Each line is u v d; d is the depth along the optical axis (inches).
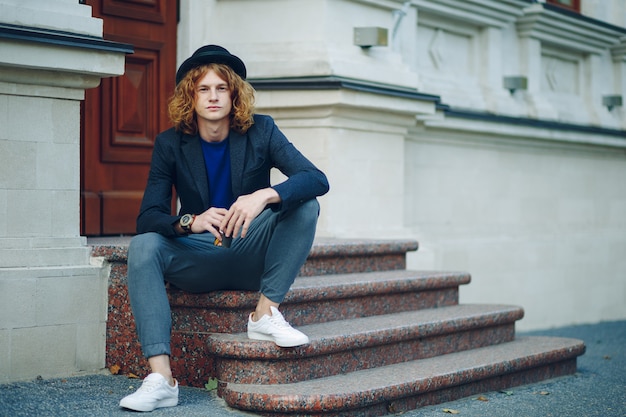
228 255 159.2
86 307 174.2
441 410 168.4
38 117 169.2
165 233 153.4
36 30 163.3
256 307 162.2
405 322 185.0
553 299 346.6
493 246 315.3
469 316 199.0
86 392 159.9
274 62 239.1
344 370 169.0
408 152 279.9
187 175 160.4
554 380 207.0
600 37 380.8
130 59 226.2
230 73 159.5
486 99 315.3
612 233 387.9
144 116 228.5
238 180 160.9
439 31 300.5
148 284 151.5
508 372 190.4
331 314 183.6
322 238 227.8
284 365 157.8
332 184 238.8
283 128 242.7
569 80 383.6
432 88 290.7
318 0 238.7
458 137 300.2
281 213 154.5
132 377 173.0
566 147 356.8
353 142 245.8
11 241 166.1
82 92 174.6
